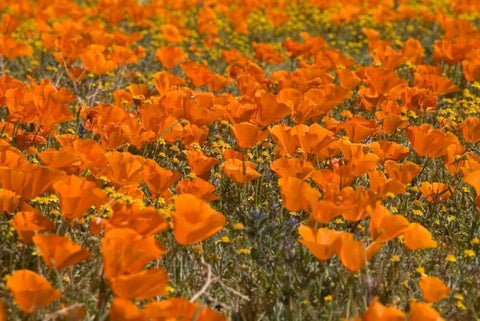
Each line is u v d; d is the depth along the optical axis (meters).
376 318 2.50
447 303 3.37
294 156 4.78
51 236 2.64
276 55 6.99
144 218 2.69
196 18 11.80
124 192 3.72
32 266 3.32
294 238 3.74
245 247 3.75
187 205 2.79
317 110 4.78
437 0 14.54
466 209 4.43
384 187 3.69
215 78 5.78
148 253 2.67
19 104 4.53
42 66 8.02
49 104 4.32
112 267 2.54
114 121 4.48
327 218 3.07
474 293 3.37
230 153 4.20
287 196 3.28
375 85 5.56
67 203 2.96
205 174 3.95
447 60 7.33
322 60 6.68
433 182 4.58
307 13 12.24
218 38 9.37
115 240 2.53
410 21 12.16
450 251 3.82
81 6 12.05
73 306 2.76
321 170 3.59
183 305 2.48
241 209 4.19
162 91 5.40
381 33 11.32
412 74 7.80
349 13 10.77
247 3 11.69
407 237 2.99
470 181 3.56
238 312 3.18
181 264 3.43
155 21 11.62
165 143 4.86
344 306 3.14
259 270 3.52
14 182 3.18
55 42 6.71
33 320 2.86
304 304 3.13
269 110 4.48
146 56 9.14
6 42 6.65
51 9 9.63
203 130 4.57
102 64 6.04
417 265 3.63
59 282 2.90
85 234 3.59
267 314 3.21
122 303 2.36
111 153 3.52
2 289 3.16
